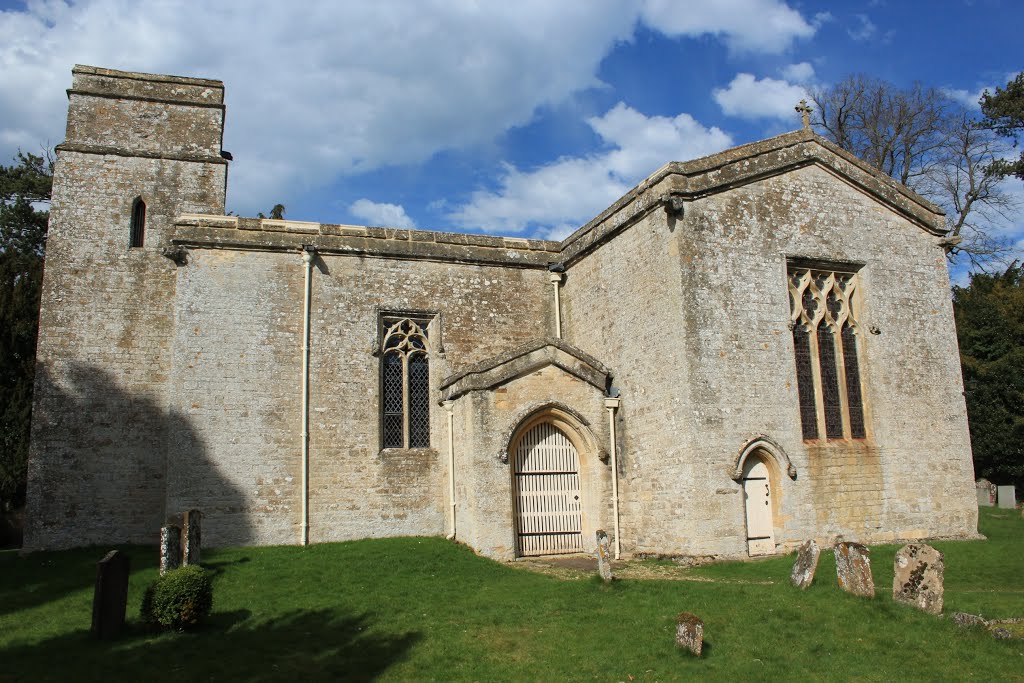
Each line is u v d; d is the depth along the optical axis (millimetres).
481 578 15234
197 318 19156
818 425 18453
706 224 17953
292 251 20203
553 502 18969
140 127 21469
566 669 10242
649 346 18375
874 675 10023
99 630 11211
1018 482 31188
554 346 19094
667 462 17453
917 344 19984
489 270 22125
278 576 15266
